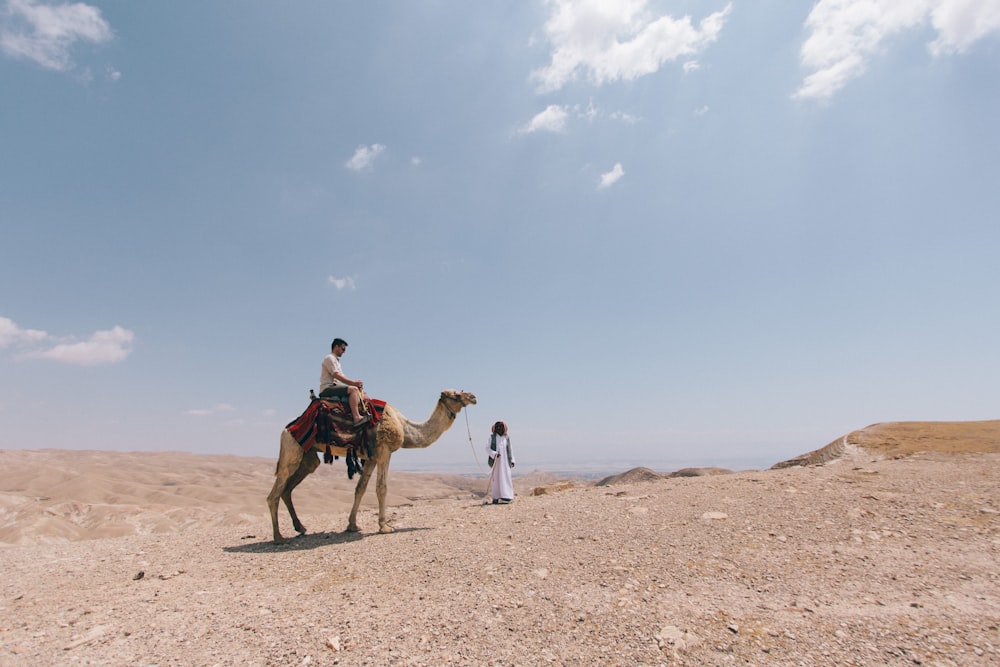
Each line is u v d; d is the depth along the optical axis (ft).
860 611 16.07
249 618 16.92
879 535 22.94
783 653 13.74
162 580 22.41
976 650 13.60
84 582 22.31
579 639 14.75
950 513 25.14
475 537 26.81
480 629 15.52
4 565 25.38
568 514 30.68
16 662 13.97
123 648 14.78
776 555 21.29
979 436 41.01
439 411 35.06
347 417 30.96
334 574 22.03
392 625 16.02
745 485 34.19
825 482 32.86
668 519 27.43
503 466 43.11
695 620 15.66
